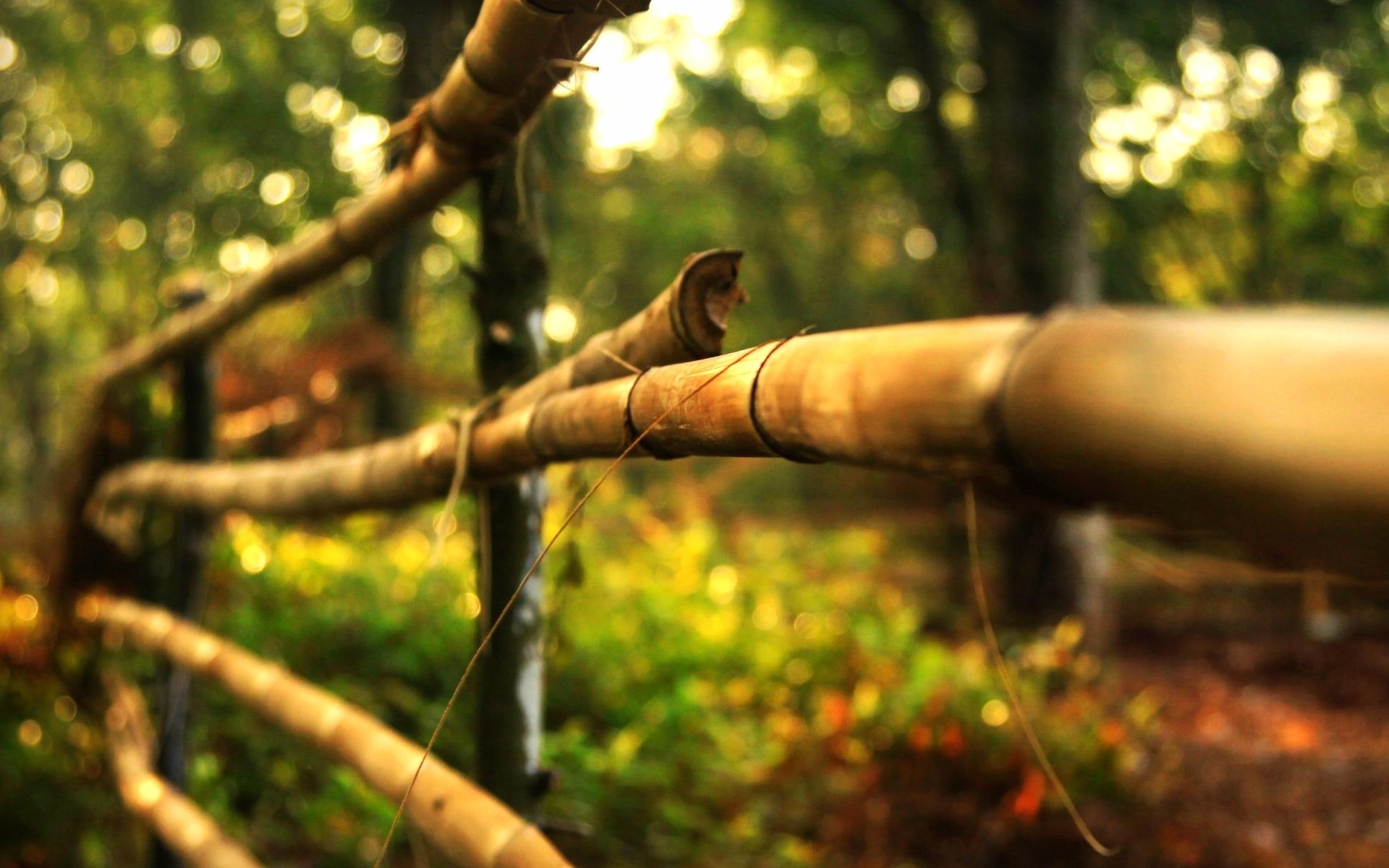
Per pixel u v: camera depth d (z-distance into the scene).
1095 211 13.79
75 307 21.25
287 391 6.02
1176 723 7.07
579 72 1.41
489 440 1.49
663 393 0.96
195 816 2.75
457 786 1.62
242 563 5.22
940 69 10.50
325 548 5.97
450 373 9.84
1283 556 0.39
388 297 12.09
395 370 6.70
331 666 4.75
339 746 1.99
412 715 4.65
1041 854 4.20
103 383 4.23
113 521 4.17
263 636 4.77
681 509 9.23
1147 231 14.84
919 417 0.56
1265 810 5.17
